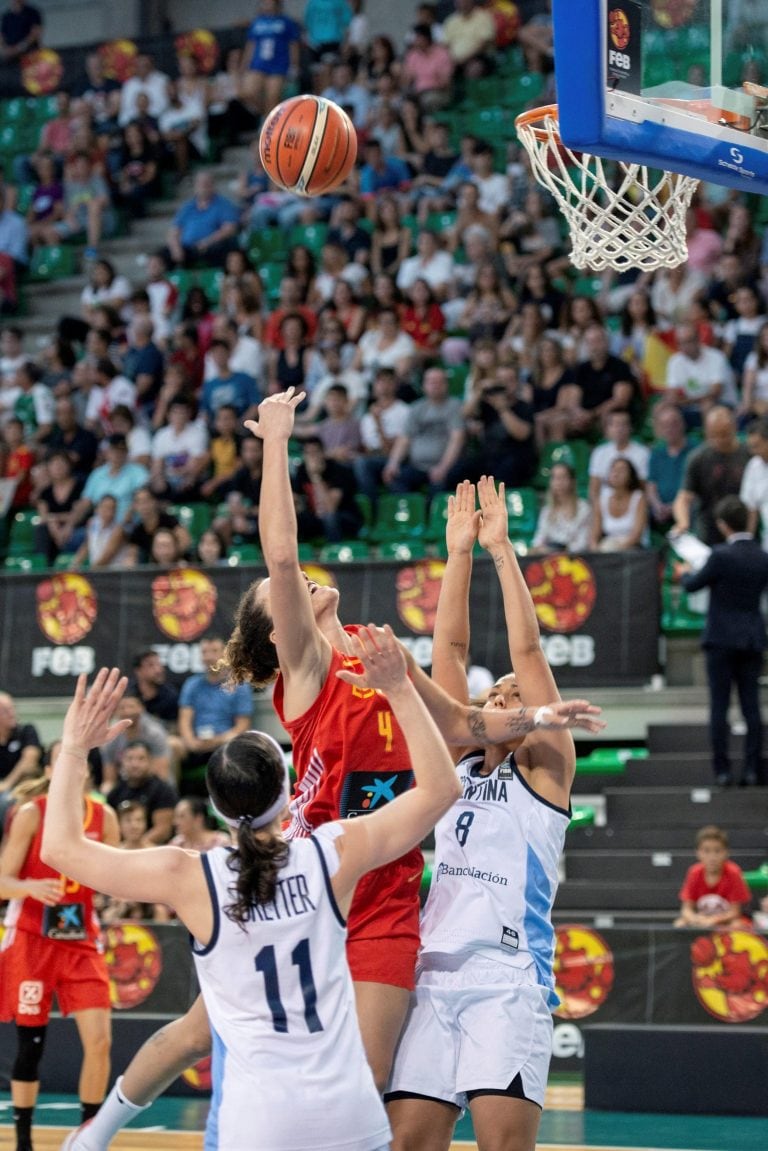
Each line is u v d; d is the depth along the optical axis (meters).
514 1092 4.32
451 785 3.62
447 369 14.30
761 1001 8.65
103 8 23.05
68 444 14.93
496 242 15.21
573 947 9.09
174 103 19.64
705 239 14.12
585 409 13.20
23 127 20.78
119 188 18.94
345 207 16.08
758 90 5.27
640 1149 7.15
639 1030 8.30
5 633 12.58
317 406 14.35
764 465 10.91
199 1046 4.39
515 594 4.66
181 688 12.07
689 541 10.24
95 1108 7.04
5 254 18.22
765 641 10.26
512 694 4.82
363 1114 3.45
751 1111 8.13
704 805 10.51
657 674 11.30
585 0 4.61
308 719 4.36
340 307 15.03
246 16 22.45
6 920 7.15
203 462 13.99
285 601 4.15
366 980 4.16
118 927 9.27
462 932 4.45
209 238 16.98
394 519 12.95
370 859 3.60
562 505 12.07
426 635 11.57
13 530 14.55
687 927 8.92
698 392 12.91
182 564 12.55
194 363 15.34
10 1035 9.16
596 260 5.58
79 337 16.66
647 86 4.82
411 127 17.19
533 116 5.60
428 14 18.11
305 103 5.79
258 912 3.50
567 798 4.65
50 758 7.54
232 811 3.57
